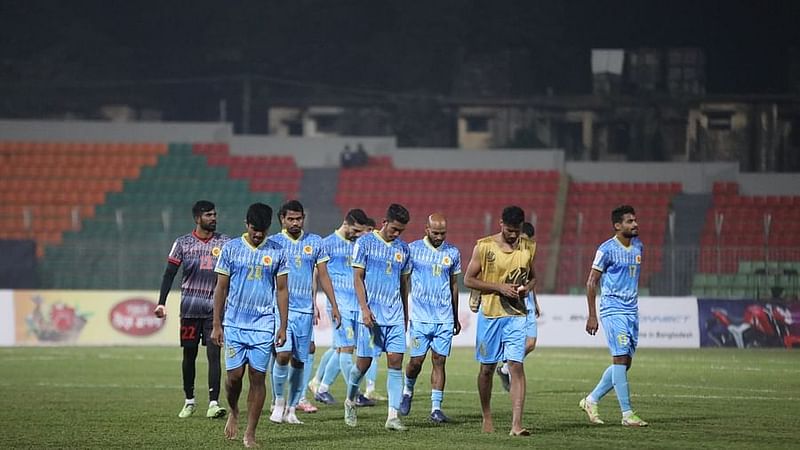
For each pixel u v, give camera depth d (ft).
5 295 264.31
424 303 113.91
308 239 118.73
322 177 378.94
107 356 226.58
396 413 108.88
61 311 265.34
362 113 472.85
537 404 136.26
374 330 110.32
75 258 317.01
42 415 122.42
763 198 362.12
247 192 370.94
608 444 97.66
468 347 264.31
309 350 127.13
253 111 488.85
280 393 115.65
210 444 98.07
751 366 204.03
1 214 350.64
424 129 459.73
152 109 493.77
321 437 102.83
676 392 152.76
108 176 373.81
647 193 366.43
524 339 105.19
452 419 118.52
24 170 370.32
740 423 115.03
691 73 449.48
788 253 295.89
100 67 494.18
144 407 131.34
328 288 117.08
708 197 362.12
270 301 98.12
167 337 266.77
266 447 95.96
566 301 268.21
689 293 302.45
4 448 96.07
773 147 430.61
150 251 313.12
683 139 436.76
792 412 126.62
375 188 374.02
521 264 105.40
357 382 111.04
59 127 393.50
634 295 113.70
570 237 350.64
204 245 123.13
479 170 385.50
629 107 441.68
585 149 445.37
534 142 414.41
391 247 111.65
